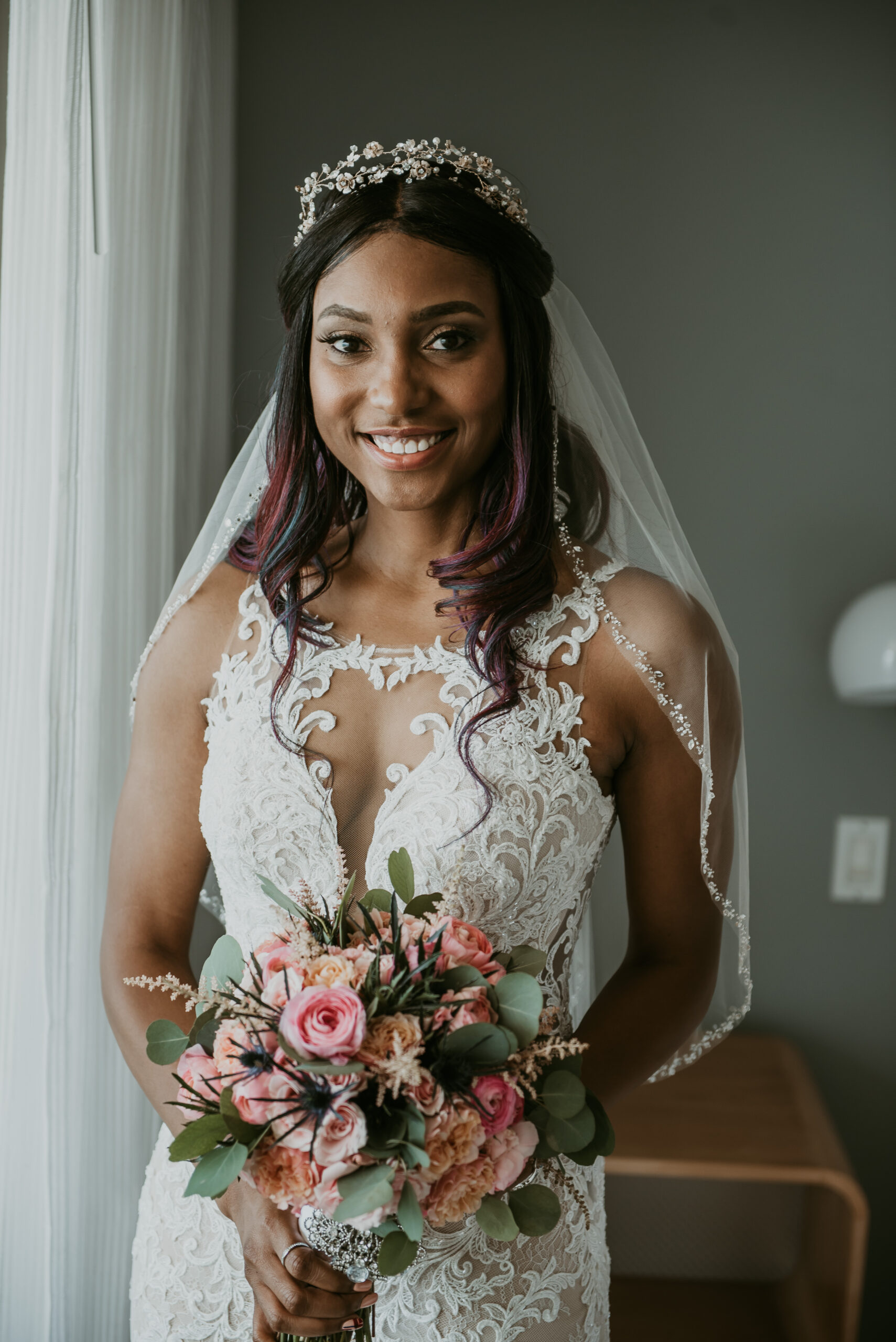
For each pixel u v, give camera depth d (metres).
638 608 1.23
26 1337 1.49
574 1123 0.93
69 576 1.39
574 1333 1.21
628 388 2.25
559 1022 1.22
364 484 1.18
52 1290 1.48
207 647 1.29
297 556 1.25
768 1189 2.31
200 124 1.86
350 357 1.13
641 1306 2.27
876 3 2.17
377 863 1.16
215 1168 0.84
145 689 1.32
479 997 0.89
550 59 2.19
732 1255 2.34
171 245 1.69
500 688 1.18
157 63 1.62
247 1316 1.20
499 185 1.21
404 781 1.16
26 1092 1.47
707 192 2.21
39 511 1.39
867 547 2.26
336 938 0.99
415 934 0.94
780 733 2.31
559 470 1.34
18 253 1.35
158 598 1.69
